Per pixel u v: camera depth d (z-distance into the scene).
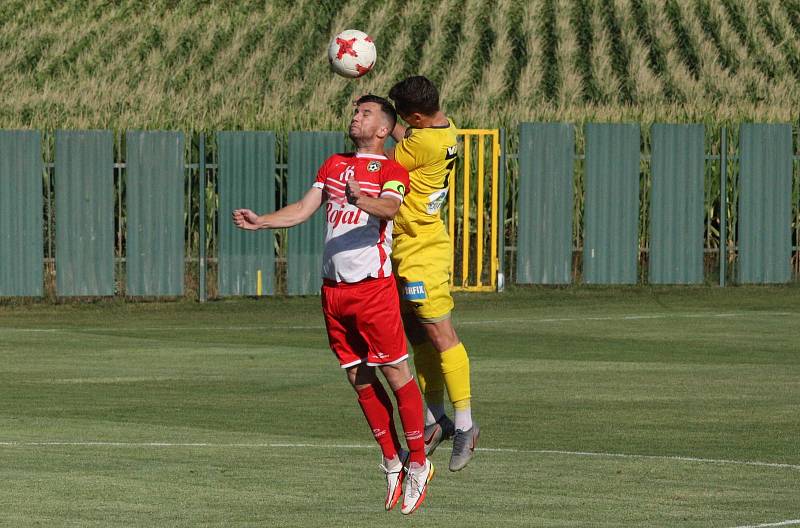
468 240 78.69
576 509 27.81
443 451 35.12
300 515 27.19
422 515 27.31
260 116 88.25
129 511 27.41
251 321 67.31
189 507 27.83
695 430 37.50
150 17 154.50
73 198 76.38
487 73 125.12
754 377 47.84
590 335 60.12
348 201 25.83
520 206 80.12
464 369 29.78
